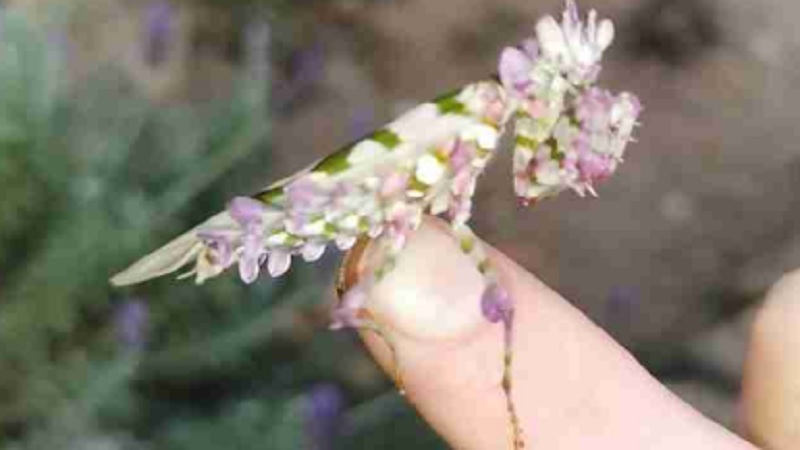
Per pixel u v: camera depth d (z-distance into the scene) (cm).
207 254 8
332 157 8
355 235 8
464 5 38
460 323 9
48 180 23
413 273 9
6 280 23
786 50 40
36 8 30
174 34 27
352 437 23
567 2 8
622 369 10
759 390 11
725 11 40
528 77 8
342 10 37
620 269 33
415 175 8
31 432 22
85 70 31
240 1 35
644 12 40
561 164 8
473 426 9
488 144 8
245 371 26
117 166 25
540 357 9
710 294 33
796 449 11
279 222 8
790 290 11
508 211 32
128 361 22
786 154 38
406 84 36
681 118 38
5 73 24
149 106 27
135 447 22
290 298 24
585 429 9
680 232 35
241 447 22
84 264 23
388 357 9
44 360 23
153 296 24
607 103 8
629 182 35
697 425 10
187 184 25
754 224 36
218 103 28
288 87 31
